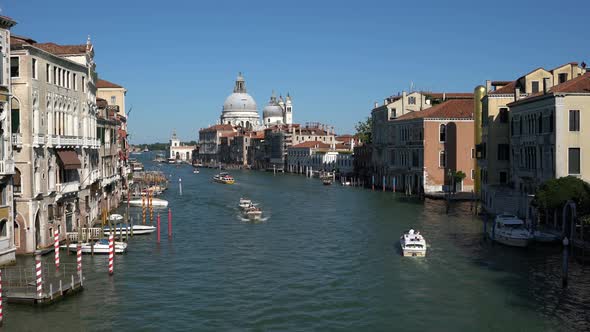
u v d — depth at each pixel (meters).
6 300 30.42
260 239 50.50
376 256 42.53
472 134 81.94
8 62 35.56
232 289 34.41
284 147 193.00
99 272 37.78
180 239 50.53
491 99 60.22
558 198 40.56
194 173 186.75
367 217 63.12
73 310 30.14
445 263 39.62
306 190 105.25
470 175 82.38
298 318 29.45
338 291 33.91
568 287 33.16
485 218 47.38
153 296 32.84
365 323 28.72
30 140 38.53
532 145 50.22
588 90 44.28
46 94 40.78
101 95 90.00
